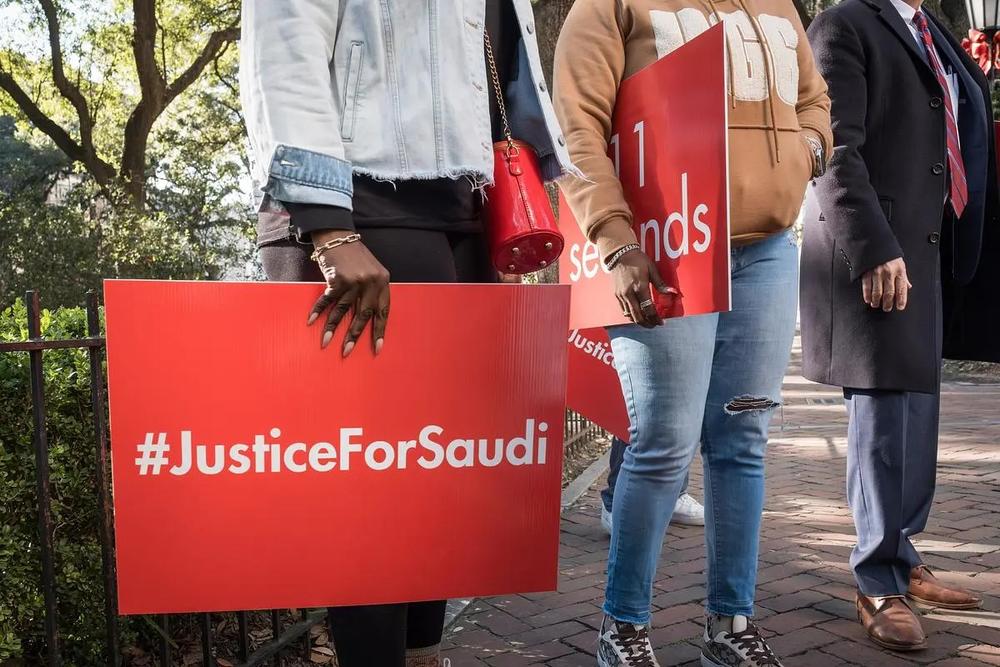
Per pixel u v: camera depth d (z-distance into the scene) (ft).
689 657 8.79
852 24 8.96
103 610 7.67
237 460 4.85
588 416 11.18
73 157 64.18
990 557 11.80
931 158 9.05
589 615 10.12
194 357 4.78
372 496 4.99
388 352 4.93
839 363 9.08
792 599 10.32
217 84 72.54
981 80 9.87
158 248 53.01
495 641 9.43
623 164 7.61
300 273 5.23
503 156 5.67
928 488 9.62
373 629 5.20
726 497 7.88
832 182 8.79
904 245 8.95
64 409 7.51
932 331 8.95
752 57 7.34
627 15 7.51
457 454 5.06
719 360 7.79
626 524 7.64
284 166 4.69
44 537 6.44
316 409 4.89
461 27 5.32
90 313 6.79
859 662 8.54
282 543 4.92
